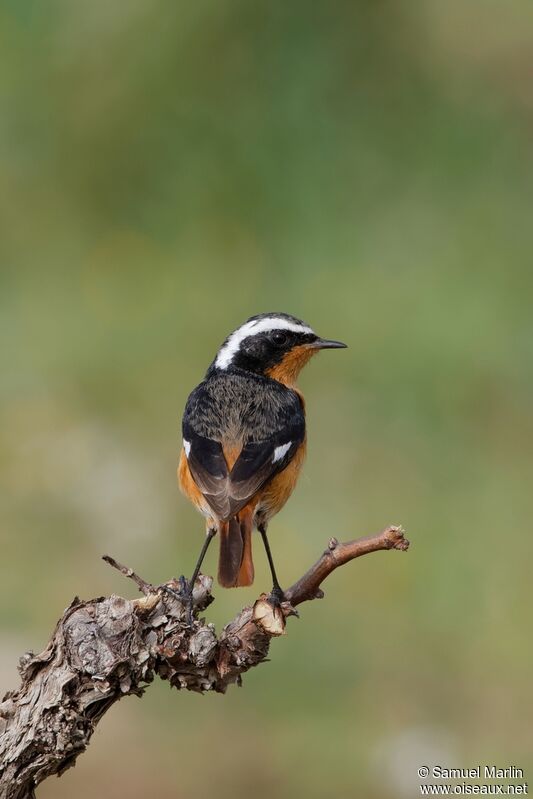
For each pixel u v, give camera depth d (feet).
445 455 50.72
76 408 54.65
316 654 42.96
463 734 40.22
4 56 65.41
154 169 64.59
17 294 61.93
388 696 41.65
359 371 54.70
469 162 63.87
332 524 47.60
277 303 59.62
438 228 61.93
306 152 63.98
